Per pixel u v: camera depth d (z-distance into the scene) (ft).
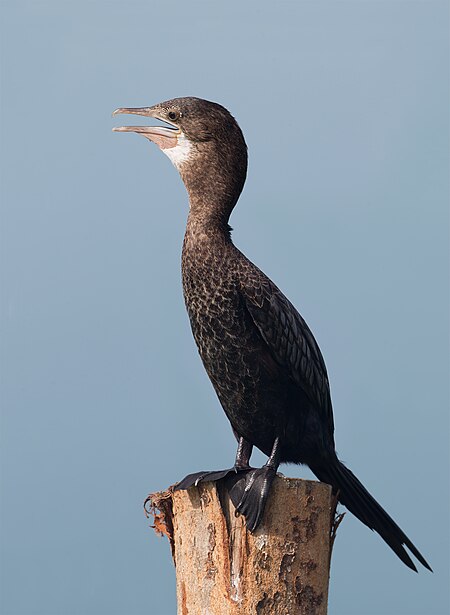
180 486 30.42
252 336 34.17
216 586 29.37
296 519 29.63
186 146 35.99
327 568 30.12
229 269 34.24
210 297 34.27
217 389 35.40
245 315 34.14
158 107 36.83
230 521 29.73
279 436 34.86
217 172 35.68
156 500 32.12
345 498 36.65
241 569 29.19
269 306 34.09
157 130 36.63
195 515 30.07
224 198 35.55
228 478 30.09
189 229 35.19
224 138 35.83
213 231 34.91
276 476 29.84
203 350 35.01
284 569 29.27
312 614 29.37
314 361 35.37
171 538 31.96
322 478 36.81
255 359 34.27
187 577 30.07
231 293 34.09
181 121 36.19
